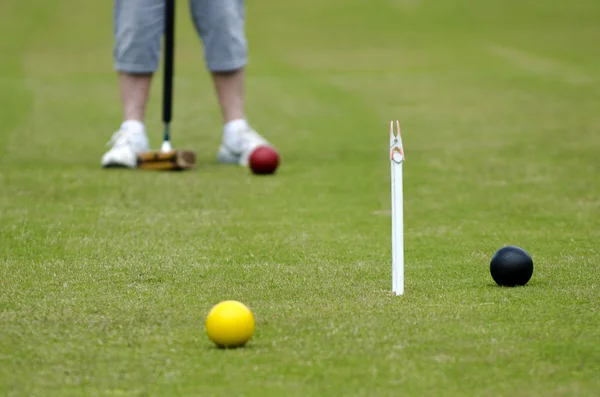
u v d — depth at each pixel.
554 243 21.36
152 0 33.00
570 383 12.03
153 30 33.28
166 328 14.55
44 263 19.22
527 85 56.41
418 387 11.91
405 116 45.94
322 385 11.98
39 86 58.75
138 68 33.41
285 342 13.71
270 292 16.86
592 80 58.03
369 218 24.36
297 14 99.12
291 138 40.16
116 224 23.33
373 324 14.56
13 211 24.88
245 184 29.42
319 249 20.72
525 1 102.75
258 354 13.17
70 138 40.31
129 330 14.45
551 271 18.47
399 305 15.79
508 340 13.77
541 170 31.39
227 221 23.84
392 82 59.34
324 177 30.75
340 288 17.11
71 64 72.94
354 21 95.69
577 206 25.75
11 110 48.81
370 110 48.22
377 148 37.19
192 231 22.59
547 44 81.25
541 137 38.72
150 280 17.86
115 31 33.66
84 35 88.62
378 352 13.23
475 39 85.62
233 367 12.65
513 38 85.75
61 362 12.95
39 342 13.87
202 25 34.09
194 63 73.38
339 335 14.01
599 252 20.31
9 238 21.61
